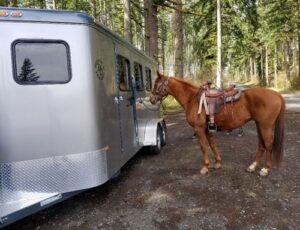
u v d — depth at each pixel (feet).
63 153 13.19
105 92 14.98
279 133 17.85
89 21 13.44
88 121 13.48
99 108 14.06
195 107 18.76
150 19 49.19
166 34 118.73
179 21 57.11
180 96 19.67
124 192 17.03
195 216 14.10
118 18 91.15
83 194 16.96
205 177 18.28
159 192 16.61
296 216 13.91
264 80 134.62
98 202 15.97
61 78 13.01
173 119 44.73
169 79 20.01
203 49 82.89
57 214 14.93
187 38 139.44
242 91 18.51
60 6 70.64
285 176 18.19
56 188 13.12
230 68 151.94
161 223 13.67
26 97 12.51
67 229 13.56
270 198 15.53
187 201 15.48
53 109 12.93
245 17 73.36
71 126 13.23
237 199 15.47
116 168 16.17
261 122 17.89
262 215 13.99
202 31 84.48
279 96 17.89
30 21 12.56
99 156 13.96
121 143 17.28
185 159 22.40
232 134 30.19
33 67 12.62
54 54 12.91
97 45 14.17
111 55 16.16
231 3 71.51
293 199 15.39
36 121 12.69
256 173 18.66
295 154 22.31
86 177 13.61
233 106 18.13
